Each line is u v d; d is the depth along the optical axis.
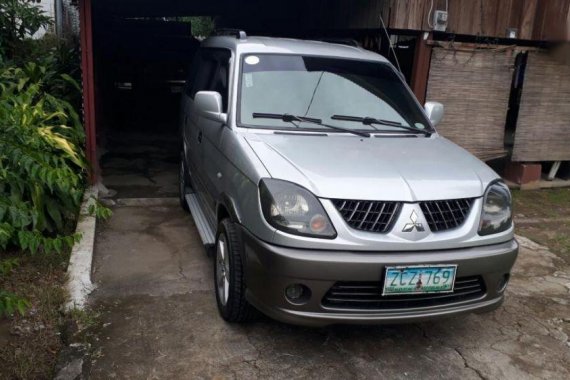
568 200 7.39
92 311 3.72
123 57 10.98
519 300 4.32
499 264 3.26
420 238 3.05
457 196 3.21
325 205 2.99
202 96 4.14
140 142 9.63
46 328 3.50
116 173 7.50
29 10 8.03
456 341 3.65
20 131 3.76
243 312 3.48
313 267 2.92
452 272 3.09
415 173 3.29
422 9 6.54
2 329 3.47
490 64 7.11
